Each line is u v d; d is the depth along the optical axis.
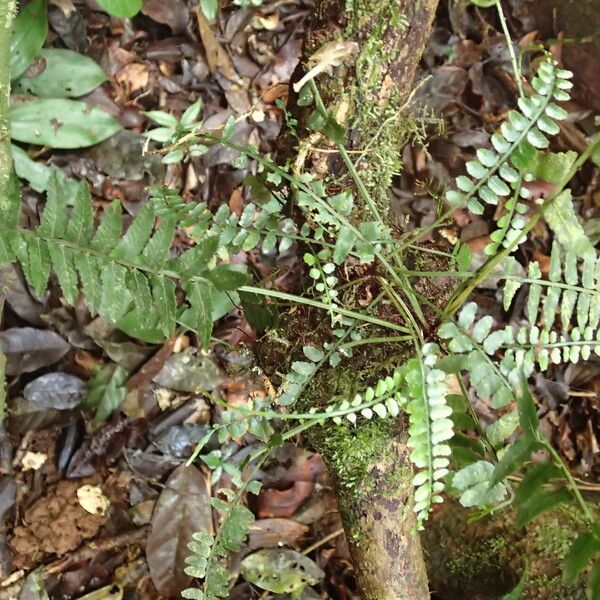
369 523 1.20
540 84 1.04
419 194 1.96
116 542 1.67
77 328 1.71
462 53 2.10
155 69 1.94
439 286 1.23
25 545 1.62
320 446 1.20
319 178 1.18
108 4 1.55
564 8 2.04
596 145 0.99
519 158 1.06
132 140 1.83
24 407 1.66
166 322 1.05
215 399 1.10
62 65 1.78
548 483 1.16
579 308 1.11
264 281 1.35
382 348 1.17
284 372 1.24
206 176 1.88
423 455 0.99
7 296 1.64
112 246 1.00
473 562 1.55
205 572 1.14
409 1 1.11
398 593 1.21
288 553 1.72
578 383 1.89
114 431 1.72
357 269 1.19
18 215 0.99
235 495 1.15
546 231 1.98
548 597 1.44
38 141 1.72
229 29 2.00
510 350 1.11
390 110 1.17
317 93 1.07
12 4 1.08
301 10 2.07
